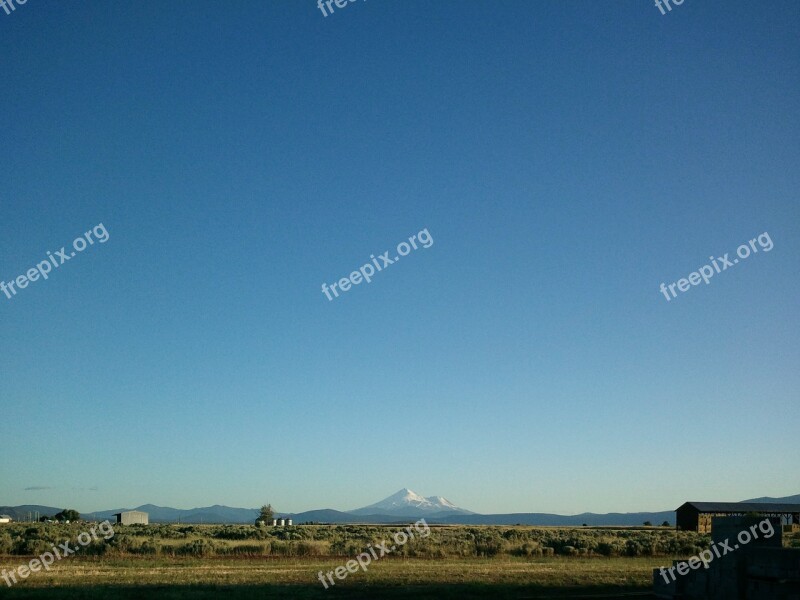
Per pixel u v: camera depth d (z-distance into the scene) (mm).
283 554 48031
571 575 39781
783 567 26000
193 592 31312
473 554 51250
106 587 32500
